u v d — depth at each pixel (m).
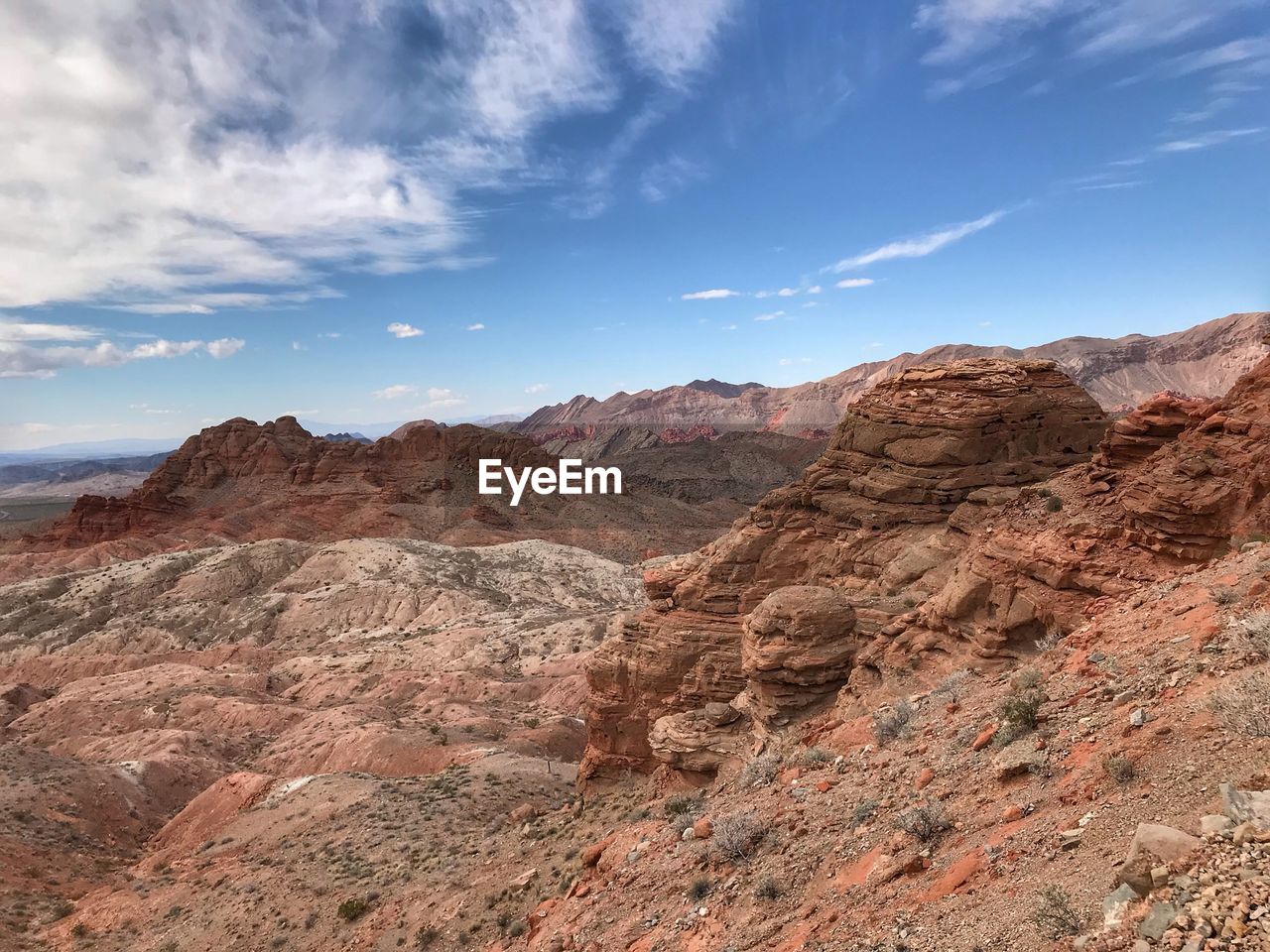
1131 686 11.62
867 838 12.21
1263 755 7.75
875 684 24.55
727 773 27.23
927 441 33.66
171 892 44.00
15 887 48.78
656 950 12.80
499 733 79.56
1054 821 9.14
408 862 36.81
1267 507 18.28
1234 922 5.43
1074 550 21.52
